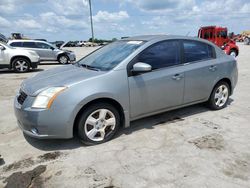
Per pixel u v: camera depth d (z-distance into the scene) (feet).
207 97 16.42
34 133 11.53
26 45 50.08
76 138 13.17
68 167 10.58
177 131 13.93
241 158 11.03
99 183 9.48
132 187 9.20
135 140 12.89
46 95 11.25
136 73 12.90
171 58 14.34
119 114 13.08
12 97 22.30
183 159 10.99
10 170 10.44
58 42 177.58
